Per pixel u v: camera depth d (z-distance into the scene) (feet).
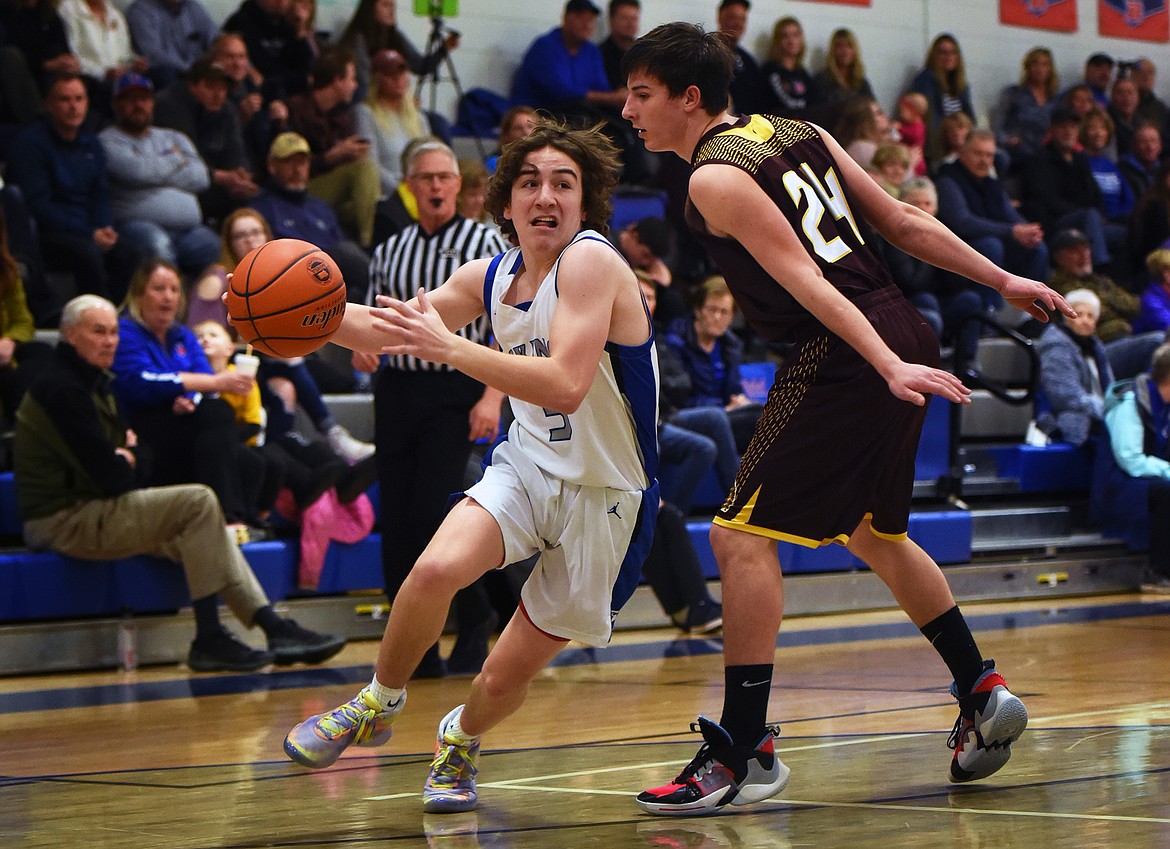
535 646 13.58
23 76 37.91
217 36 42.57
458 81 47.24
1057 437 41.68
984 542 38.96
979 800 13.12
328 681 25.46
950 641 14.29
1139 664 24.14
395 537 25.57
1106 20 62.54
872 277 14.15
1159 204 50.55
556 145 13.55
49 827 13.19
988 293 45.03
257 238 33.55
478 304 14.64
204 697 23.71
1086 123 55.47
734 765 13.06
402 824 12.91
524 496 13.42
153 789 15.26
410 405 25.18
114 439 28.17
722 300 36.76
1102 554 40.37
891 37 57.41
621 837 12.03
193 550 27.43
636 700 21.80
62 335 27.55
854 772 14.94
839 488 13.65
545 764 16.15
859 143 44.47
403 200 37.37
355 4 47.47
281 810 13.76
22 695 24.59
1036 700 19.90
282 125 40.57
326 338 13.69
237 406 31.40
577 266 13.06
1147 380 39.70
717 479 35.73
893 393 13.11
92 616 28.58
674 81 14.26
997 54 59.98
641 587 33.09
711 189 13.58
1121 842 10.92
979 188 47.16
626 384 13.51
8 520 29.71
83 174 35.35
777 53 51.29
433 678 25.57
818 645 28.68
